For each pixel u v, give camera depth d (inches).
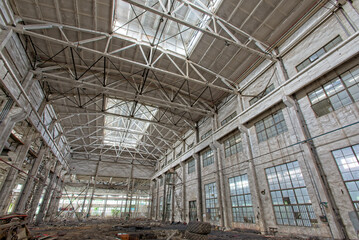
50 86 801.6
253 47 636.7
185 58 698.2
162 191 1467.8
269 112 613.3
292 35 577.9
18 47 562.3
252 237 461.1
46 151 890.1
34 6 509.4
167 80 825.5
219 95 894.4
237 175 708.7
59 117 999.6
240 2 517.0
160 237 416.5
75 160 1521.9
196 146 1032.2
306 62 524.1
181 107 946.7
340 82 436.5
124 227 671.1
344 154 402.6
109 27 580.1
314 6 504.1
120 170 1617.9
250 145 671.1
